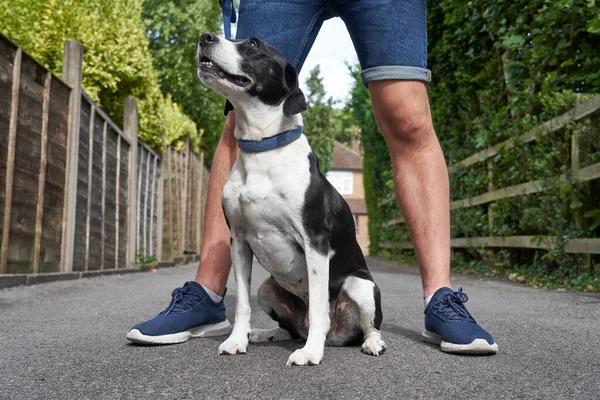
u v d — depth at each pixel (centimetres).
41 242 527
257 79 232
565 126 514
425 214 265
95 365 205
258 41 241
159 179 1072
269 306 265
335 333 251
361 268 261
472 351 223
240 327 236
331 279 249
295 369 202
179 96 1694
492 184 700
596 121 480
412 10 256
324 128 3875
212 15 1758
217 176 280
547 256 537
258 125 233
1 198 442
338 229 247
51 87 536
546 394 173
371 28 255
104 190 709
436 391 175
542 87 561
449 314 238
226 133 283
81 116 616
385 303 406
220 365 207
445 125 884
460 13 695
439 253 261
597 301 404
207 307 264
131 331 239
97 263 695
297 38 268
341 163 4284
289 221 230
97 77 762
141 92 918
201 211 1537
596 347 241
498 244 663
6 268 457
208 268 271
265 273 848
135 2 902
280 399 165
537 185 557
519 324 300
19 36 663
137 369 200
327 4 265
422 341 257
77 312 348
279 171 229
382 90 259
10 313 339
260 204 229
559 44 540
